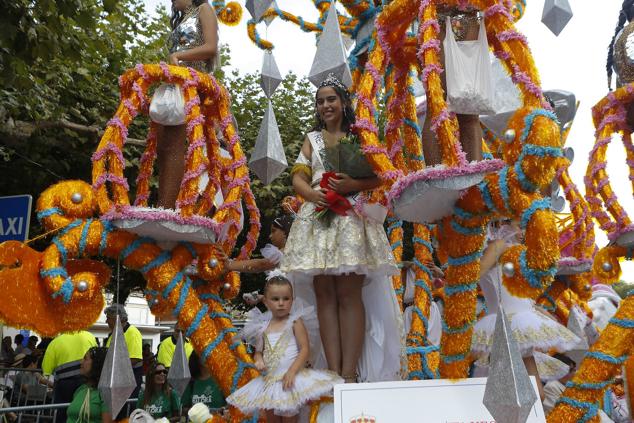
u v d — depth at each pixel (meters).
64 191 4.39
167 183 4.64
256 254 12.14
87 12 6.72
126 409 6.70
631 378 4.57
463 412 3.27
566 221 6.41
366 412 3.31
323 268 4.01
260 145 5.40
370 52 4.18
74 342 7.58
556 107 6.62
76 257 4.46
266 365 4.11
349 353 4.05
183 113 4.54
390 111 4.27
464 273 3.55
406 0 3.74
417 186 3.33
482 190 3.31
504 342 2.87
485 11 3.56
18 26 6.36
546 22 5.24
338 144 4.06
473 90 3.52
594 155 5.30
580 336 5.33
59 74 9.35
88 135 10.42
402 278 5.95
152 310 4.49
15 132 9.14
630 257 5.28
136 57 11.94
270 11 6.31
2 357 11.87
